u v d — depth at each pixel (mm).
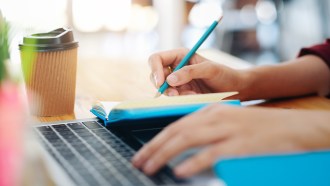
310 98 1174
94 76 1394
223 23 3598
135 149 697
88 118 910
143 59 1663
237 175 537
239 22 3631
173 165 591
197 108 767
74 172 593
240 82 1082
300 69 1199
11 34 748
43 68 938
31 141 579
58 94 964
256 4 3613
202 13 3639
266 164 556
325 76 1231
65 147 705
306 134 627
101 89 1233
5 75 525
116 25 3514
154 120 790
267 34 3648
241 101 1113
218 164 546
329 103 1115
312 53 1285
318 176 548
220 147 580
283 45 3512
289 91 1162
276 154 581
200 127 604
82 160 643
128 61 1631
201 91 1083
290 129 625
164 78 1059
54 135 776
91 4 3307
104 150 691
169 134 607
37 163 572
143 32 3672
